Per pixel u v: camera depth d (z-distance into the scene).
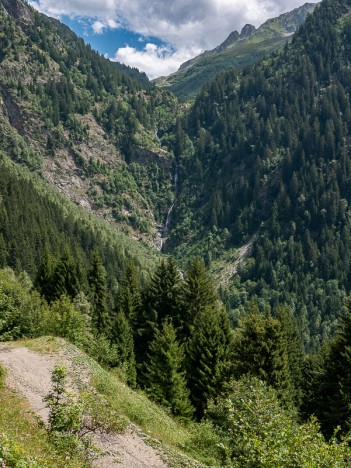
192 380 50.09
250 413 15.15
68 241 171.00
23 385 26.00
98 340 47.34
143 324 67.19
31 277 132.88
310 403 55.78
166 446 24.12
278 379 45.75
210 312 60.53
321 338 160.12
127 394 31.98
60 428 14.86
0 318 38.41
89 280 79.38
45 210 186.50
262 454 12.10
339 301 174.12
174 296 65.88
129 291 72.19
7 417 18.25
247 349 47.94
